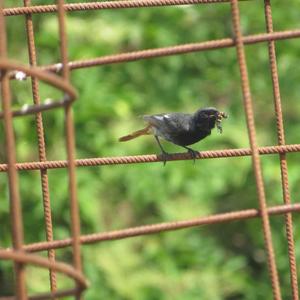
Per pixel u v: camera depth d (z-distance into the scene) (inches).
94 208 596.7
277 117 317.7
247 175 722.8
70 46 645.9
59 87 241.6
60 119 588.4
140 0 318.0
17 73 304.7
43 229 580.7
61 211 585.6
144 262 669.9
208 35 700.0
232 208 729.6
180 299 656.4
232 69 719.1
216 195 721.0
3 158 577.3
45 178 310.2
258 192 277.3
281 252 675.4
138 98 661.9
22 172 585.3
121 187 684.7
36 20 620.1
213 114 399.2
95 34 662.5
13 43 615.2
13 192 235.6
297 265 649.6
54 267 235.1
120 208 708.7
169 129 403.5
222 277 685.3
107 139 639.8
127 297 639.8
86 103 615.8
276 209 278.2
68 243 287.9
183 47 284.4
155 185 672.4
